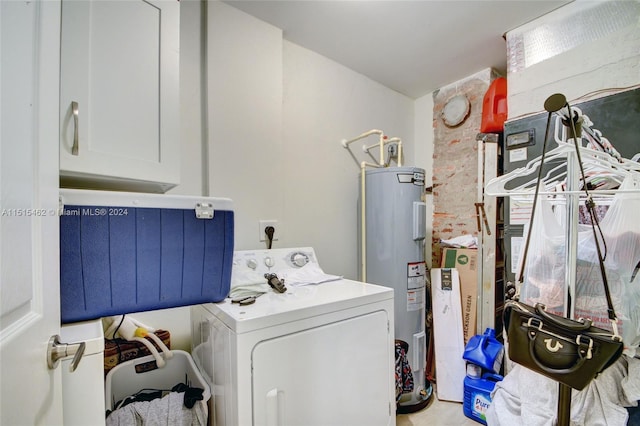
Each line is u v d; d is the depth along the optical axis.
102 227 0.87
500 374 1.86
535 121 1.66
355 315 1.18
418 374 1.93
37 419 0.50
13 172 0.44
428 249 2.83
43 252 0.55
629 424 1.04
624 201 0.92
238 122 1.71
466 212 2.53
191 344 1.48
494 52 2.18
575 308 0.93
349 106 2.39
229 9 1.68
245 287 1.25
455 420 1.73
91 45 0.88
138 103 0.99
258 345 0.92
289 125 2.04
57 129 0.63
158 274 0.98
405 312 1.96
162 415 0.93
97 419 0.69
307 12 1.74
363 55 2.21
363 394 1.18
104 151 0.90
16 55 0.46
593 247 0.97
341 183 2.33
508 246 1.77
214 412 1.05
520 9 1.73
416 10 1.73
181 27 1.57
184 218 1.02
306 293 1.25
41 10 0.56
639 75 1.46
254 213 1.77
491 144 2.11
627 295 0.91
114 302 0.90
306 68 2.13
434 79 2.58
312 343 1.04
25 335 0.47
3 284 0.41
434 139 2.78
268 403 0.93
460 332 2.08
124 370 1.17
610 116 1.39
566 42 1.69
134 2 0.99
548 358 0.79
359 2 1.67
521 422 1.22
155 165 1.03
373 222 2.11
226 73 1.67
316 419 1.04
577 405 1.06
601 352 0.70
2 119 0.42
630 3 1.49
